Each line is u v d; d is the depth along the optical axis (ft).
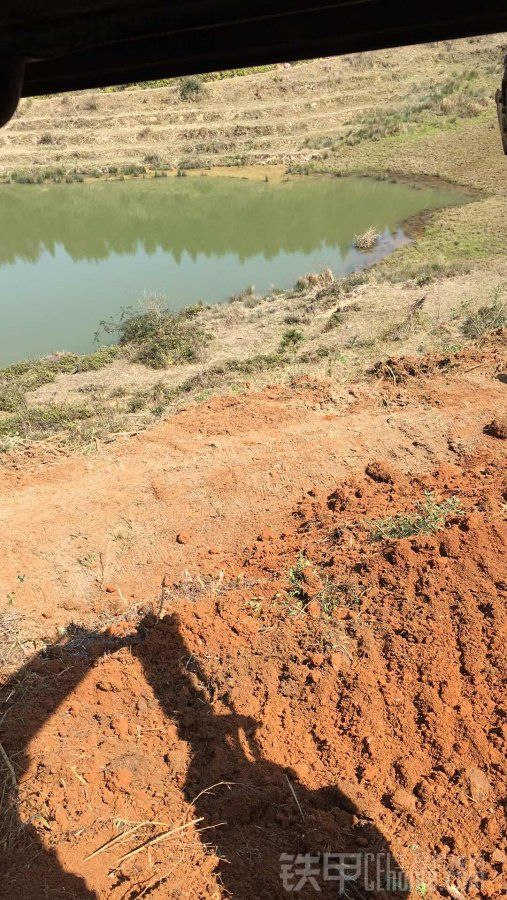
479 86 111.14
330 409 29.07
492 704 13.92
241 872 11.70
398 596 16.55
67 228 87.25
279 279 64.44
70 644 17.13
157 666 15.87
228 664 15.69
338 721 14.26
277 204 86.99
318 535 20.34
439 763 13.10
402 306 47.57
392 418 27.25
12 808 12.72
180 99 125.59
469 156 89.81
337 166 96.73
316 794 12.96
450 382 29.86
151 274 69.10
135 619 18.12
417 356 34.37
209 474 24.54
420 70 124.26
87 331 56.65
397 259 63.72
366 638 15.70
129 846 12.25
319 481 24.00
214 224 83.15
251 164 104.27
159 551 21.21
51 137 123.03
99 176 108.78
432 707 13.96
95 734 14.30
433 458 24.67
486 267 55.16
